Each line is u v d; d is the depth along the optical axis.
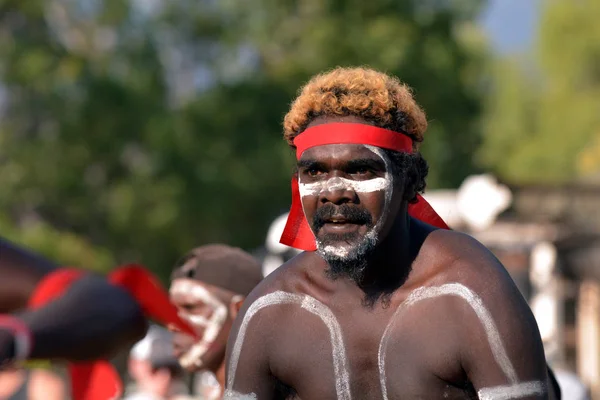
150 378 14.04
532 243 28.38
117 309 4.33
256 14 51.19
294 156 6.27
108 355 4.34
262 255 30.30
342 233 5.76
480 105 51.62
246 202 46.66
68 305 4.23
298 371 6.02
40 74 43.47
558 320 29.02
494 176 27.72
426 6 49.59
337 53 47.50
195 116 46.22
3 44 43.88
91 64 45.41
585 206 28.16
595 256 27.77
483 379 5.69
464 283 5.80
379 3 48.59
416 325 5.83
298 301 6.10
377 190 5.75
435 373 5.78
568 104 77.50
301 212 6.25
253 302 6.20
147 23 48.44
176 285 9.68
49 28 45.53
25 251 4.48
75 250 38.59
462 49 49.94
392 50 47.25
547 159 73.62
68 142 44.84
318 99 5.83
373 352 5.89
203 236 47.19
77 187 45.25
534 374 5.70
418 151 6.11
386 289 5.95
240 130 46.72
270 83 47.25
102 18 47.12
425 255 5.99
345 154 5.72
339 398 5.92
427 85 47.91
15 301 4.38
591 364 30.36
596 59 78.25
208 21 49.59
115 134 45.16
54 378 11.99
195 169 45.25
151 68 47.31
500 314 5.70
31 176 44.81
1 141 44.97
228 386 6.20
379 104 5.76
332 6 48.84
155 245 46.91
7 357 4.09
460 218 26.30
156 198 44.69
